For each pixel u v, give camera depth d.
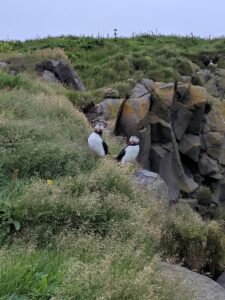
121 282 4.24
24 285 4.16
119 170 7.94
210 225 8.76
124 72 23.69
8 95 11.80
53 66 18.86
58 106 12.42
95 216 6.62
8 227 6.13
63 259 5.06
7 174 7.56
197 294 5.37
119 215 6.80
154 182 10.32
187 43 31.53
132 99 18.02
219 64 27.34
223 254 8.62
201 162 20.80
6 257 4.84
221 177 20.94
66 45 27.77
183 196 19.36
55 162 8.09
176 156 19.34
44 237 6.09
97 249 5.45
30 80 15.08
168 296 4.61
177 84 20.58
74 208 6.53
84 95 16.56
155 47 28.16
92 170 8.08
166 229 8.11
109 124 16.55
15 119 10.07
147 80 20.23
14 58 19.02
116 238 6.07
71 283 4.16
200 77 24.44
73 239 5.89
